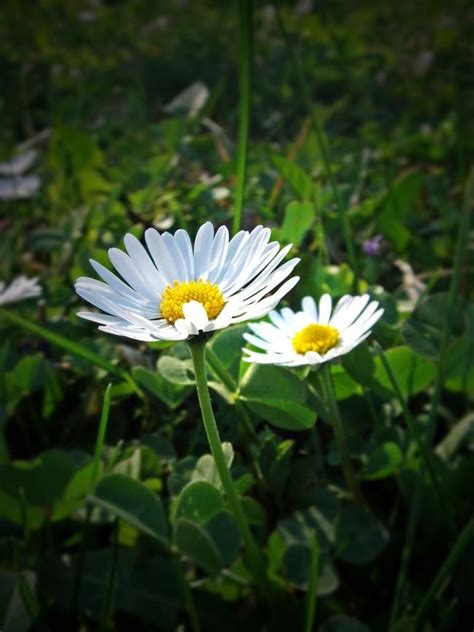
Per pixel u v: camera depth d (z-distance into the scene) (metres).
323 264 0.13
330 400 0.08
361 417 0.10
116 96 0.29
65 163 0.18
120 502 0.08
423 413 0.11
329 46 0.32
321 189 0.15
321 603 0.09
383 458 0.09
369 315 0.08
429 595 0.08
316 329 0.08
